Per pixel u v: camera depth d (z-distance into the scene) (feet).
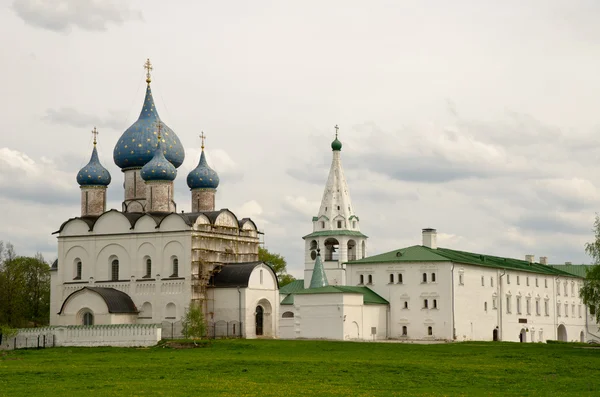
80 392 201.87
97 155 477.36
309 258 558.15
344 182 568.41
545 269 588.50
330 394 198.49
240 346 355.15
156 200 448.24
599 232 353.51
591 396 201.26
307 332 439.63
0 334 392.88
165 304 428.97
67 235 456.45
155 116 483.92
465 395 200.85
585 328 619.67
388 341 430.61
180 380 227.40
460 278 468.34
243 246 466.29
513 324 519.60
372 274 479.00
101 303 420.36
